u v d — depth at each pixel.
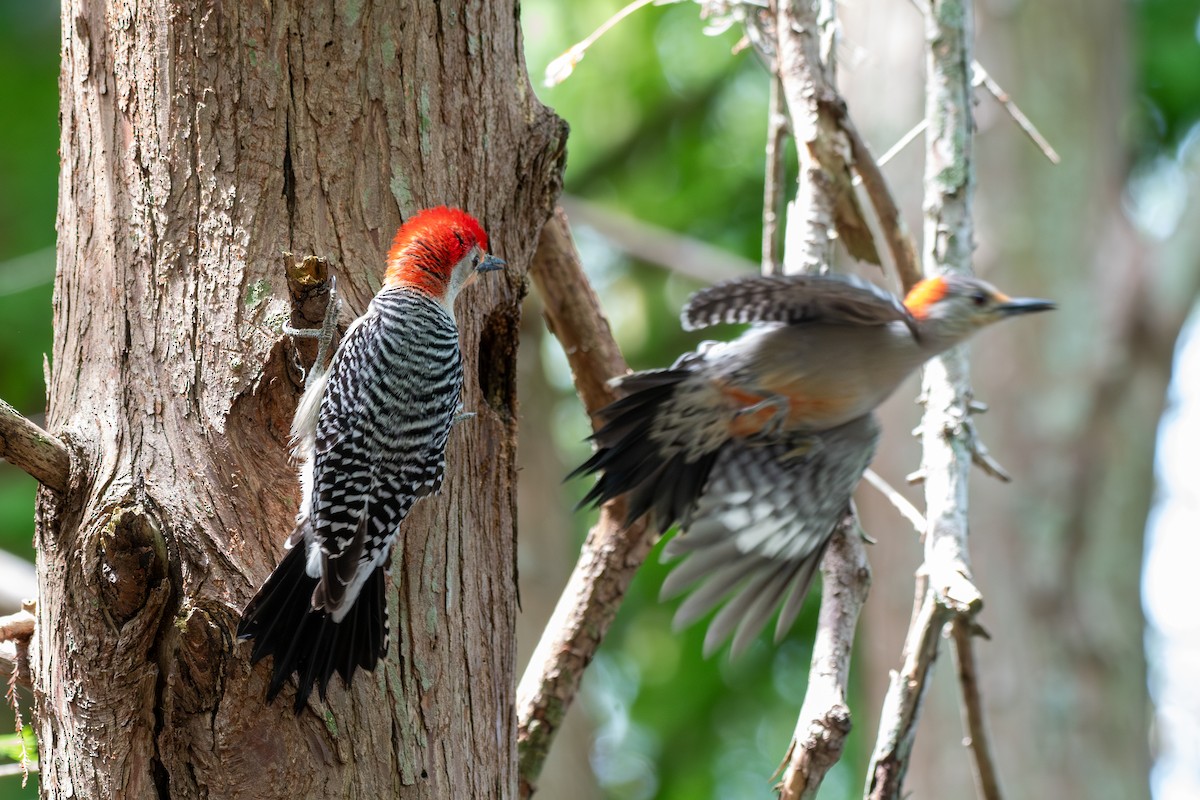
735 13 12.58
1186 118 24.05
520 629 22.20
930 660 9.74
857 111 22.20
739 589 10.06
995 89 12.20
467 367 9.63
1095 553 21.09
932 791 20.50
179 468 8.53
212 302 8.80
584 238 26.48
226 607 8.21
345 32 9.22
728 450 9.93
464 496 9.37
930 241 11.29
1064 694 20.50
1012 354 21.62
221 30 9.06
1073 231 21.81
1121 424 21.31
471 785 8.97
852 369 9.38
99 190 9.25
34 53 19.06
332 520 8.03
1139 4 23.78
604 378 12.58
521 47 10.37
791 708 23.14
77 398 8.98
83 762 8.25
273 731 8.20
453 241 9.10
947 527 10.05
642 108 24.08
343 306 8.96
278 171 9.04
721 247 24.62
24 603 9.88
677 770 24.08
